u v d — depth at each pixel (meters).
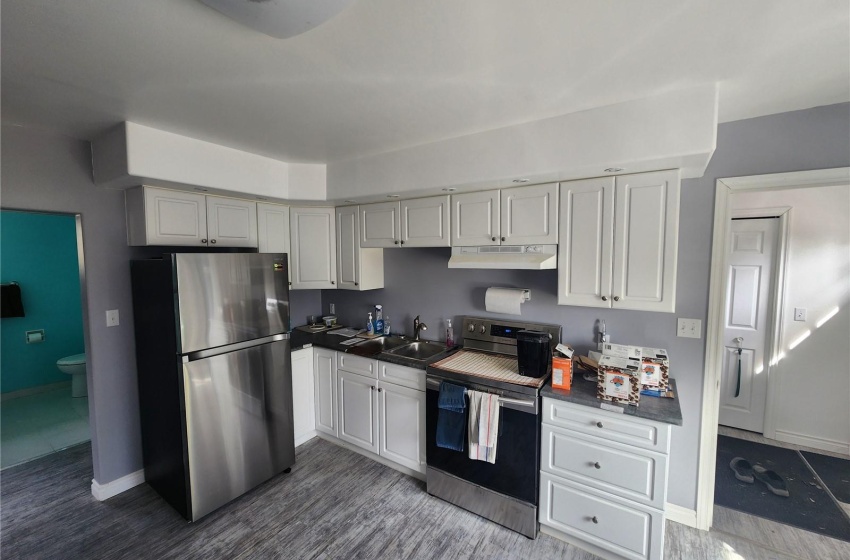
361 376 2.88
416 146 2.45
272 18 1.06
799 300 3.08
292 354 3.02
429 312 3.15
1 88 1.62
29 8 1.07
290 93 1.69
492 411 2.14
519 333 2.26
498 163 2.14
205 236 2.63
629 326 2.32
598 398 1.93
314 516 2.32
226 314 2.36
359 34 1.23
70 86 1.61
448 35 1.24
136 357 2.56
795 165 1.89
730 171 2.03
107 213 2.43
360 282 3.16
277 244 3.09
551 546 2.07
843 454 2.97
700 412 2.16
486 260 2.38
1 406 3.94
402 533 2.18
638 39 1.27
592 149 1.86
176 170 2.23
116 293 2.49
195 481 2.23
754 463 2.86
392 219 2.89
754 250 3.24
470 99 1.75
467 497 2.34
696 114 1.63
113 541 2.11
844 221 2.92
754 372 3.29
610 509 1.92
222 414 2.35
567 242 2.15
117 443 2.53
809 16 1.13
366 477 2.71
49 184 2.20
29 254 4.22
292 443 2.79
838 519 2.28
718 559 1.98
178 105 1.81
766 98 1.74
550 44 1.30
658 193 1.91
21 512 2.35
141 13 1.11
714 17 1.15
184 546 2.08
